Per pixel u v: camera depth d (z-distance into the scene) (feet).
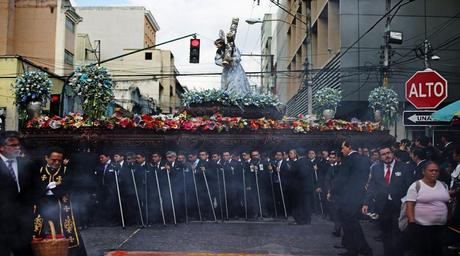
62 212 22.62
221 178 41.16
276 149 43.34
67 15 121.39
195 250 28.60
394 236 25.39
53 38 118.73
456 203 24.25
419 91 26.89
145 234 34.30
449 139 45.03
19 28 118.93
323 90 52.19
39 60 118.32
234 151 42.83
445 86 26.43
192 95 48.55
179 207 39.58
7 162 20.44
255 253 27.86
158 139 41.34
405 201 22.27
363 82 86.38
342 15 87.56
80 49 146.61
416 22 87.56
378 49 86.79
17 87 43.21
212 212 40.70
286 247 29.76
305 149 44.01
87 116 41.96
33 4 119.24
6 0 114.52
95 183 37.93
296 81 136.98
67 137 40.55
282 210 41.93
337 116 99.19
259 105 48.80
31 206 20.83
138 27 195.62
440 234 21.54
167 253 27.50
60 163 22.99
